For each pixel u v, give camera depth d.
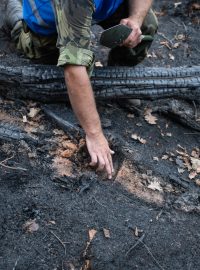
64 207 2.78
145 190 3.01
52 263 2.53
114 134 3.24
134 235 2.74
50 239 2.62
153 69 3.37
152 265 2.63
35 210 2.73
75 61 2.39
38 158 3.01
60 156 3.04
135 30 2.91
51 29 2.99
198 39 4.44
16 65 3.60
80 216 2.76
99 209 2.82
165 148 3.33
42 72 3.20
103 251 2.62
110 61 3.58
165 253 2.70
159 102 3.62
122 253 2.64
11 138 3.05
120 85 3.28
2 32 3.90
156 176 3.10
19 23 3.56
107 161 2.56
